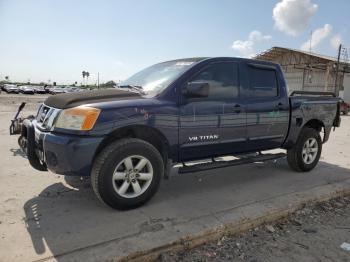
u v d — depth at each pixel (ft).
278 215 13.06
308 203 14.46
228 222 11.79
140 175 12.89
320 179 17.88
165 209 13.00
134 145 12.49
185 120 13.87
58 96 13.35
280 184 16.78
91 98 12.77
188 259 10.12
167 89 13.64
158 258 10.09
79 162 11.74
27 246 9.91
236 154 16.48
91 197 14.08
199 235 10.90
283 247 11.05
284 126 17.90
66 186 15.40
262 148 17.40
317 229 12.45
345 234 12.10
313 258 10.39
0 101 91.50
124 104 12.51
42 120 13.38
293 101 18.21
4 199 13.69
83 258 9.32
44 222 11.60
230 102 15.37
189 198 14.39
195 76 14.44
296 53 114.73
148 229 11.10
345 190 16.22
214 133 14.90
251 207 13.29
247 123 16.10
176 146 13.91
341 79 112.37
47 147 12.14
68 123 11.89
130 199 12.66
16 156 21.07
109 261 9.29
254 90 16.61
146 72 16.92
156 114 13.01
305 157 19.19
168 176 14.10
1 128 34.37
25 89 186.50
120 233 10.82
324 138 20.92
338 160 22.95
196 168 14.79
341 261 10.26
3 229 11.02
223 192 15.34
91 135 11.78
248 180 17.44
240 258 10.30
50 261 9.13
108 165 12.01
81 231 10.94
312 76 118.42
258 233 12.04
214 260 10.14
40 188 15.08
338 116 21.38
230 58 15.87
